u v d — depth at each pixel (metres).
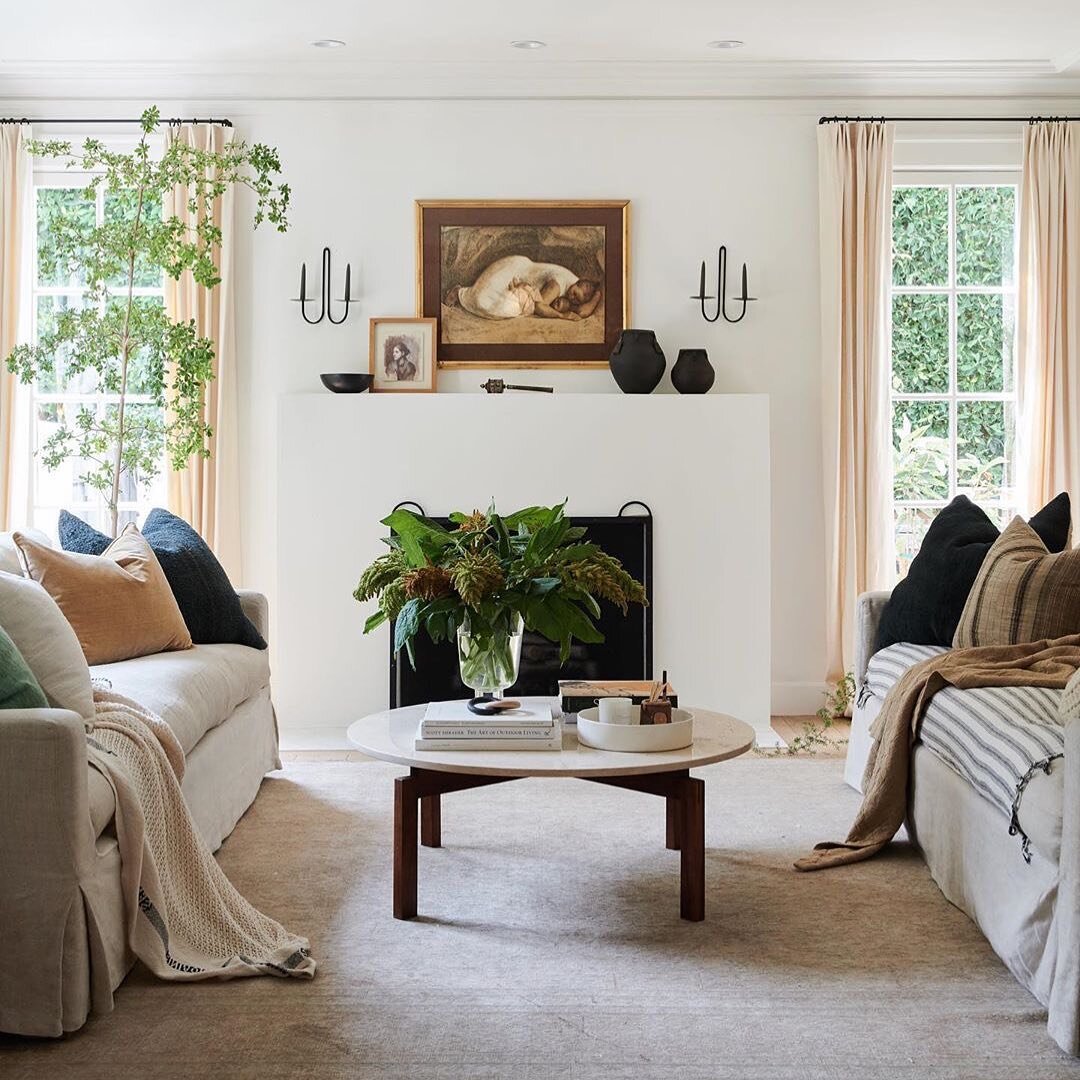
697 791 2.95
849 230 5.38
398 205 5.42
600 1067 2.22
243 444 5.45
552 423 5.17
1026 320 5.48
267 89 5.35
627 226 5.41
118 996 2.52
